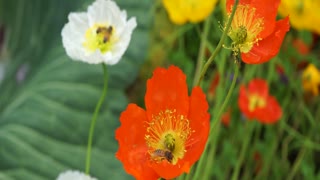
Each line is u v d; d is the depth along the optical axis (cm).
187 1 99
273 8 58
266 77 124
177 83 58
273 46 58
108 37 71
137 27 127
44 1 139
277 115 105
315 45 132
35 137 116
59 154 116
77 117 118
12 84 139
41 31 138
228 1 59
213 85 112
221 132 117
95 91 120
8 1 150
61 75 121
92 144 117
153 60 129
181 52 119
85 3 130
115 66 122
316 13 104
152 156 57
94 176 115
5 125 119
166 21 128
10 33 150
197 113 57
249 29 58
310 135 116
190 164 55
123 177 115
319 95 123
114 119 118
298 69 124
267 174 115
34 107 119
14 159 115
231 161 110
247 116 105
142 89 131
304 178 117
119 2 128
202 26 120
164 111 58
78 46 72
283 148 118
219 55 101
